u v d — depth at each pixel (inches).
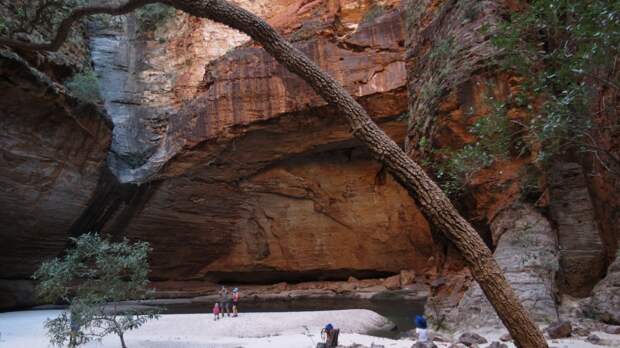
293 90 845.8
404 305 767.7
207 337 495.8
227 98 888.3
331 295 981.2
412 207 1008.2
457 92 482.6
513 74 429.7
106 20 1056.2
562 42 205.5
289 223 1107.3
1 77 629.9
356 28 878.4
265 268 1134.4
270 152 957.8
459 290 441.4
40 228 818.2
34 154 734.5
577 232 418.9
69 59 844.0
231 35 1088.8
